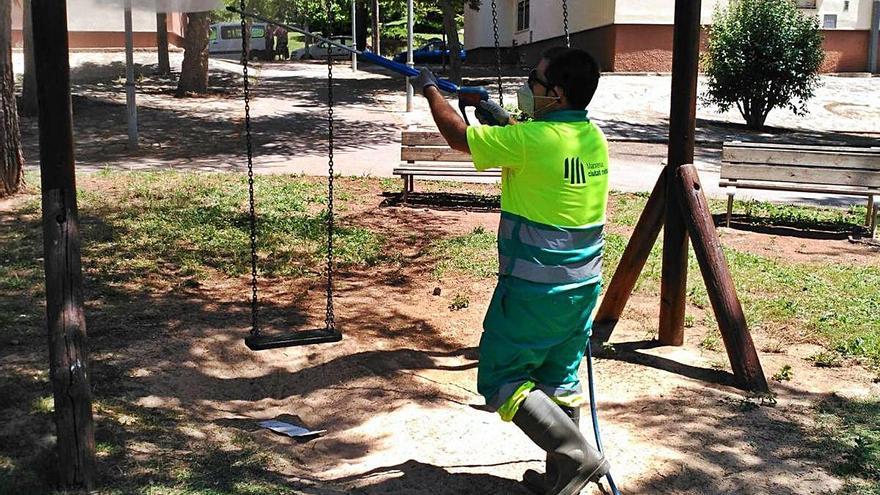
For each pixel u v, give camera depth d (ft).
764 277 25.27
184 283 22.68
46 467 12.32
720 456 13.91
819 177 33.94
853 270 26.96
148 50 96.17
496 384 11.52
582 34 100.48
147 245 25.89
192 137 55.01
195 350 17.95
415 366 18.17
